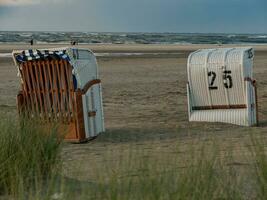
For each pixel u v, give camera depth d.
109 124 20.94
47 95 17.34
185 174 7.50
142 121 21.61
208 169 7.97
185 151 13.31
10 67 53.59
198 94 20.69
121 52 93.44
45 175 10.10
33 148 10.33
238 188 8.38
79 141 16.73
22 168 9.78
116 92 33.00
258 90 32.97
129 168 8.13
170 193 6.93
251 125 19.83
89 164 12.08
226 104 20.30
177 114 23.47
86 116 17.22
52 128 11.82
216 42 194.38
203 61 20.56
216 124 19.88
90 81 17.78
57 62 17.28
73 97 17.05
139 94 31.95
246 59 20.23
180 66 55.66
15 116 13.82
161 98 30.02
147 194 6.83
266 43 193.12
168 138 16.75
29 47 115.62
